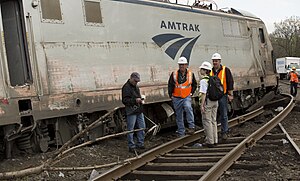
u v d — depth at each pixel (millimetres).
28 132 8430
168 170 7316
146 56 11242
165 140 11484
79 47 9250
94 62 9570
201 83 9289
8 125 7938
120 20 10539
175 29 12570
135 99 9250
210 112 9352
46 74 8414
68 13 9125
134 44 10891
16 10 8297
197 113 14117
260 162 7605
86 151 8898
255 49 17766
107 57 9961
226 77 10141
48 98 8375
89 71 9398
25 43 8211
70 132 9227
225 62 15047
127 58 10570
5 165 7648
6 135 7922
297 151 8148
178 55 12562
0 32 7738
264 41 18922
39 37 8406
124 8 10727
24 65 8281
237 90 15602
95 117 9797
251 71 17031
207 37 14180
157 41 11750
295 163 7586
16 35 8344
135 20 11031
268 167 7254
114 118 10367
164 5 12281
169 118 12555
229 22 15797
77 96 8992
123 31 10586
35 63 8242
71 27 9133
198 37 13648
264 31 19047
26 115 7938
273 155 8242
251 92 17172
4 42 7793
